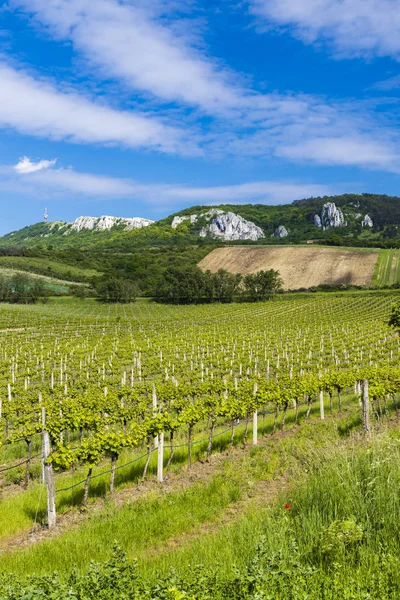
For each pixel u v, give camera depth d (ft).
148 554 25.13
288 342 173.06
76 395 84.53
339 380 63.98
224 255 500.74
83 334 210.18
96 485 39.81
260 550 18.54
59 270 488.44
